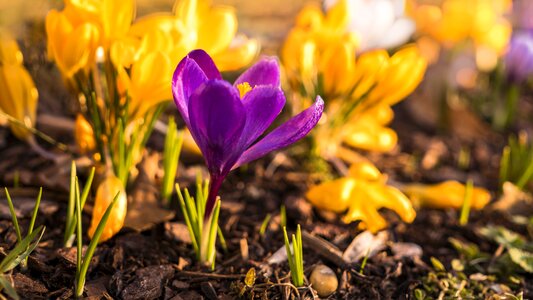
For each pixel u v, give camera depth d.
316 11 0.46
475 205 0.43
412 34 0.56
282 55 0.46
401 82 0.42
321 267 0.36
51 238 0.36
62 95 0.48
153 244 0.37
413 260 0.38
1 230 0.36
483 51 0.63
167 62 0.34
